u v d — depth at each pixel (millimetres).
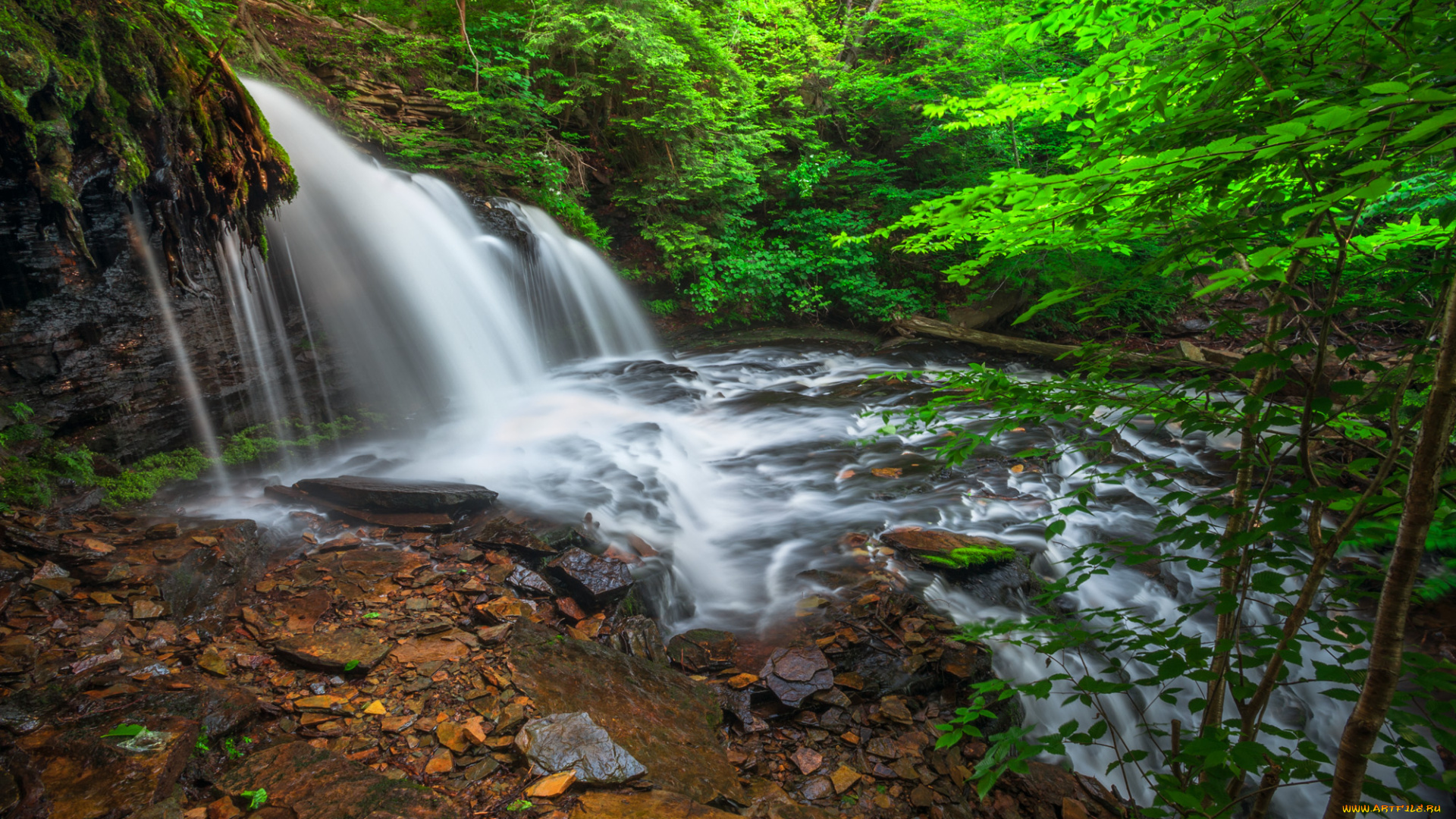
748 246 13844
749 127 13367
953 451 2359
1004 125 12734
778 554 4938
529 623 3506
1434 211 1949
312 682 2939
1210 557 5051
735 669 3621
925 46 14086
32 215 3943
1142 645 1957
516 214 9758
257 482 5258
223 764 2404
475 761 2521
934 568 4559
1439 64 1314
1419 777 1486
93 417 4719
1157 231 1866
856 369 11180
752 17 15117
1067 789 3023
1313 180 1507
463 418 7539
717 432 7887
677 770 2652
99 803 2047
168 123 4238
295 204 6469
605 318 11320
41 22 3584
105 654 2844
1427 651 3693
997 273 12281
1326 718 3873
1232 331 1842
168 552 3547
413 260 7738
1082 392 2039
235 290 5727
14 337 4203
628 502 5359
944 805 2836
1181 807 1621
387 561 4023
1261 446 1922
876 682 3502
